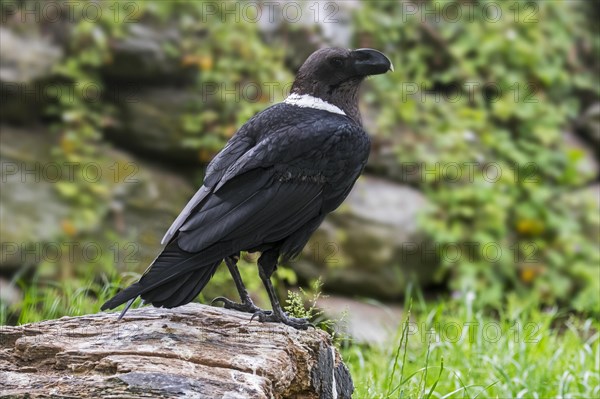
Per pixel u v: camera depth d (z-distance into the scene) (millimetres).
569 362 9492
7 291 11000
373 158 13359
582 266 13438
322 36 13570
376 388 8336
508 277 13219
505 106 14594
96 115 12516
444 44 14695
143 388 5285
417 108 14000
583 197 14141
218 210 6191
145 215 12156
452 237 12930
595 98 15578
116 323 6172
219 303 10609
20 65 12312
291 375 5930
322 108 7121
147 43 12664
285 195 6453
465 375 8977
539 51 15188
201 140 12602
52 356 5762
